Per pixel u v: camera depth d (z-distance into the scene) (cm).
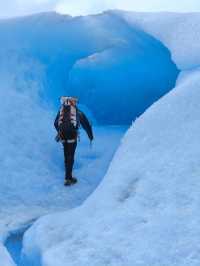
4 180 955
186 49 1207
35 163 1031
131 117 1419
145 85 1396
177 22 1326
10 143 1069
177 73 1304
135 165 721
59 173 1023
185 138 696
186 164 632
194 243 497
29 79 1296
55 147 1115
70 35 1416
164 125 778
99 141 1189
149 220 573
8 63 1310
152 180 648
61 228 671
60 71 1423
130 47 1407
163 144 728
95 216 657
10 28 1399
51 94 1332
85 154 1110
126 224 589
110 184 718
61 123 966
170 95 875
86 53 1410
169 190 605
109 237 578
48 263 572
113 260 531
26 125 1145
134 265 507
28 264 643
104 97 1445
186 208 556
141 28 1392
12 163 1009
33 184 959
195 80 869
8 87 1238
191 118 738
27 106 1206
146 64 1384
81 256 562
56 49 1396
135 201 628
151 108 888
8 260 627
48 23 1435
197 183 586
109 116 1429
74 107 995
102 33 1415
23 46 1364
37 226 703
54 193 931
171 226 539
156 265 494
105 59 1447
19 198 906
